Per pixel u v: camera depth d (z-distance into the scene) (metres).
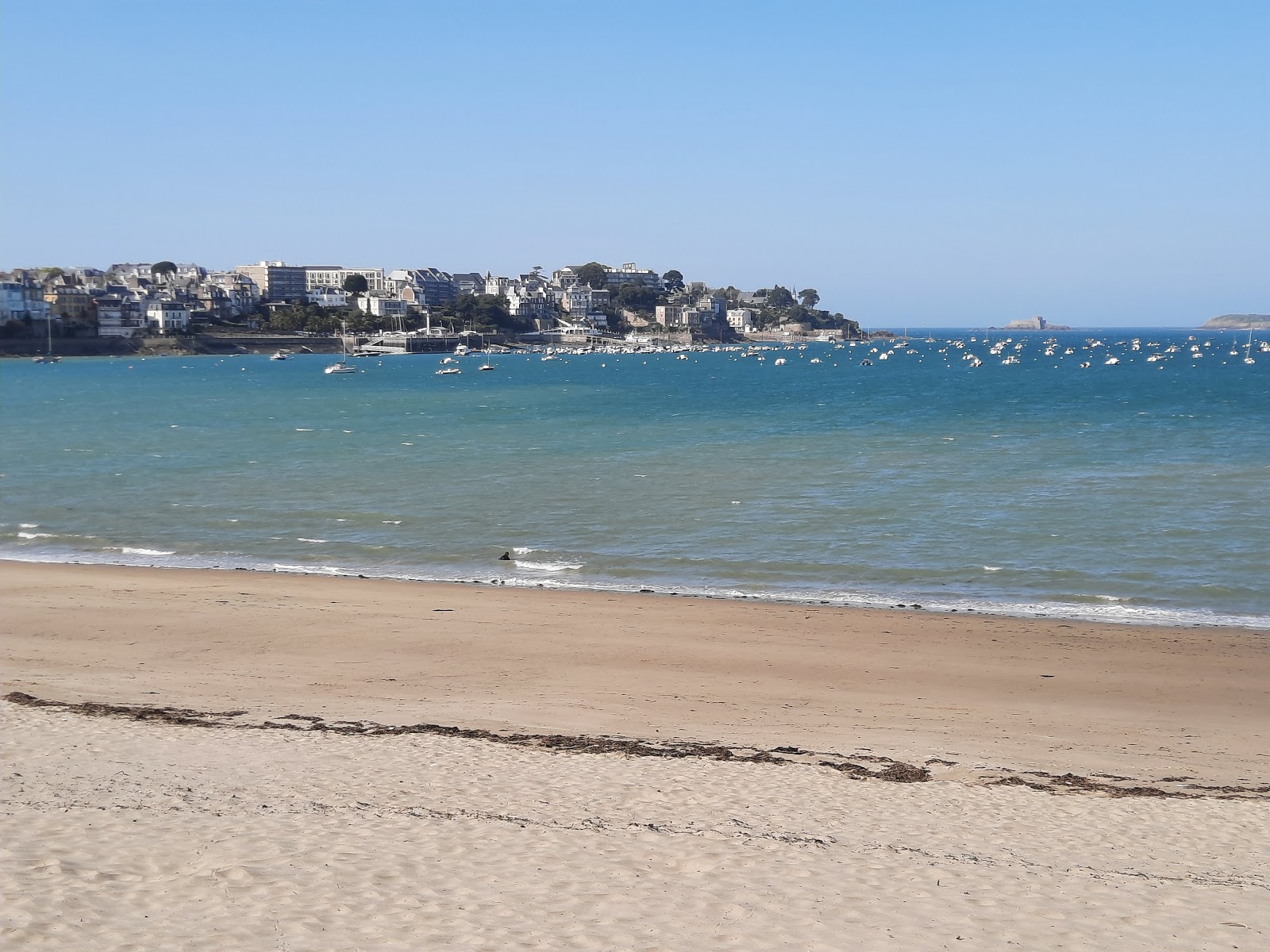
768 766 17.31
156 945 9.62
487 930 10.34
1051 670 24.61
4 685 22.14
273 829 13.02
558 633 27.69
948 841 13.64
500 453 71.81
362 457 70.31
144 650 25.86
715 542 40.66
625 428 90.75
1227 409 101.38
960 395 132.88
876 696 22.66
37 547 41.34
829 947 10.27
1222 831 14.40
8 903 10.26
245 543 41.94
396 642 26.75
